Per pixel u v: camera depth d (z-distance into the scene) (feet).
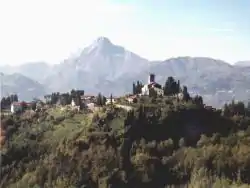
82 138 586.04
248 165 501.56
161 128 601.62
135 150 553.23
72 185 500.74
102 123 618.44
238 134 625.00
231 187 462.19
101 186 496.64
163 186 500.33
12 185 517.55
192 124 625.82
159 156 551.59
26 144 597.93
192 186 483.10
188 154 536.83
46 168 533.96
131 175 511.40
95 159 533.96
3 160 551.59
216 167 501.97
